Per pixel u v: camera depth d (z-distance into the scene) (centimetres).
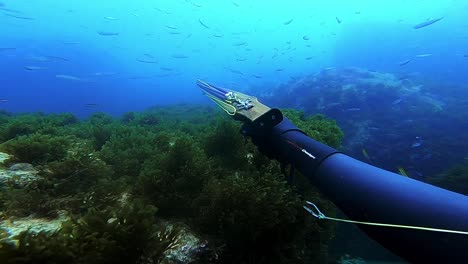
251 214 260
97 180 336
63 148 427
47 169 343
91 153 421
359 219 133
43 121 911
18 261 169
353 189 141
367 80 1903
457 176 799
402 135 1328
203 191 289
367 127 1458
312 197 354
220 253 256
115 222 207
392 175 138
